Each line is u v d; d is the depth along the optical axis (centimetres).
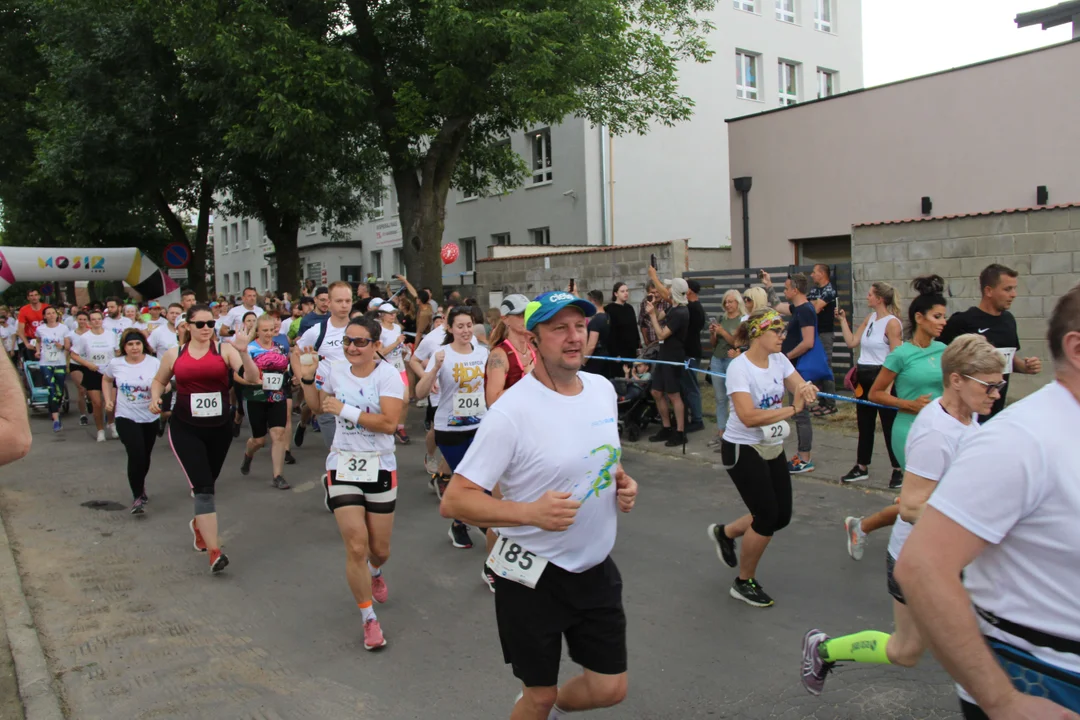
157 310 1520
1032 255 935
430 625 463
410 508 719
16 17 2375
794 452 862
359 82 1530
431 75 1620
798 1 2680
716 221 2506
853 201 1483
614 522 282
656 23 1809
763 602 466
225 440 587
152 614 491
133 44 1889
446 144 1702
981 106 1298
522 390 270
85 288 3469
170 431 570
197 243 2562
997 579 184
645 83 1706
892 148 1421
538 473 266
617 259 1418
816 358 795
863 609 459
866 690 366
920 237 1023
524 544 272
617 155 2308
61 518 716
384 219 3331
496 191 2570
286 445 839
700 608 468
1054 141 1221
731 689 372
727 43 2500
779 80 2648
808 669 344
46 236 2784
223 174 2083
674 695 368
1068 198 1214
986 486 174
